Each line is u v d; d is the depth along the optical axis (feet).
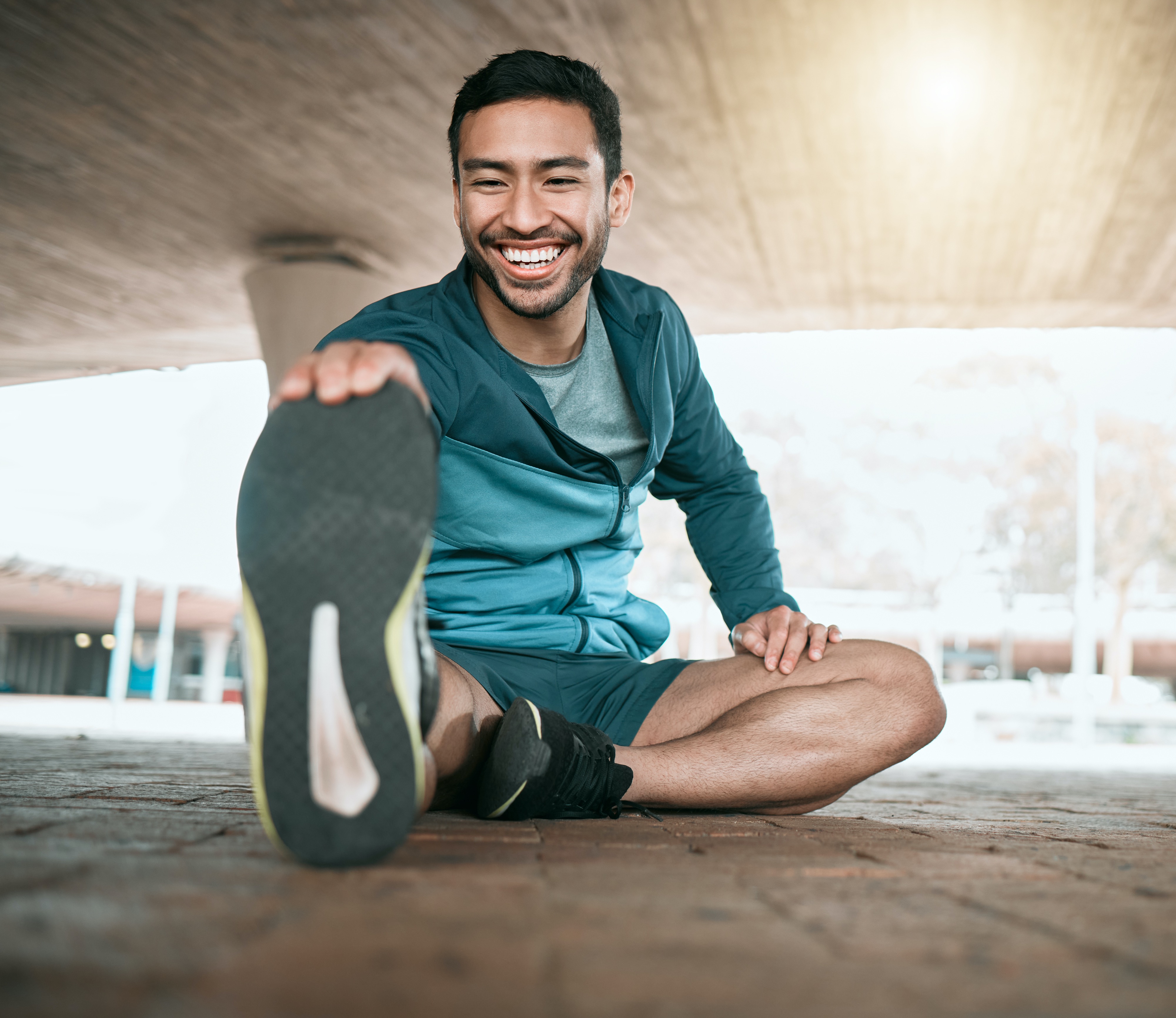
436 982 2.06
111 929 2.44
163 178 26.86
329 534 3.68
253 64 21.26
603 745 5.73
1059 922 2.87
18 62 21.40
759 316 38.73
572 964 2.24
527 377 6.72
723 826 5.60
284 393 3.82
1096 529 89.35
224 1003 1.86
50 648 102.78
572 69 6.32
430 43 20.18
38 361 45.98
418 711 3.88
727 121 23.21
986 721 79.46
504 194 6.24
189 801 6.30
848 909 2.98
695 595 91.40
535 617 7.12
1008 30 19.56
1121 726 83.41
